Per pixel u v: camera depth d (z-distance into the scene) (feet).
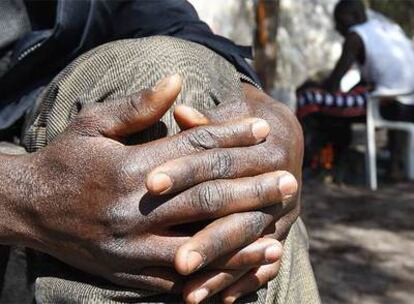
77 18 4.59
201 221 3.29
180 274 3.31
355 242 14.96
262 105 3.88
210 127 3.29
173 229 3.29
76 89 3.83
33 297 3.97
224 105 3.53
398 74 20.12
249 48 4.81
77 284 3.52
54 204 3.31
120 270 3.29
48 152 3.40
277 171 3.34
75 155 3.28
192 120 3.31
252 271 3.50
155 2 4.94
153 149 3.22
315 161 20.52
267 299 3.75
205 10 7.65
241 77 4.37
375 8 32.86
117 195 3.17
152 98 3.20
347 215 17.02
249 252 3.29
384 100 20.31
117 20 4.88
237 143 3.30
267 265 3.53
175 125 3.50
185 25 4.79
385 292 12.33
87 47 4.70
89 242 3.24
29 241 3.47
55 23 4.57
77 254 3.35
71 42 4.66
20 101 4.61
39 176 3.39
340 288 12.41
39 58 4.59
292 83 26.71
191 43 4.11
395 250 14.52
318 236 15.33
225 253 3.23
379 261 13.85
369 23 20.40
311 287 4.33
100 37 4.79
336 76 20.15
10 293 4.33
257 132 3.31
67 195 3.27
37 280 3.67
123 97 3.36
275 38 19.16
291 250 4.00
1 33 4.68
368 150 20.08
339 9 20.98
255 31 18.95
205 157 3.20
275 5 18.98
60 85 3.92
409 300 12.01
